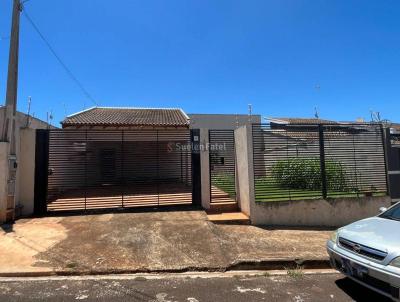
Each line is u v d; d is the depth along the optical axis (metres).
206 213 9.88
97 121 15.48
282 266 6.41
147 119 16.56
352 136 10.31
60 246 7.08
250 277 5.86
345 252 4.88
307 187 9.95
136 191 11.03
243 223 9.22
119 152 11.17
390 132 10.77
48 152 10.06
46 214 9.76
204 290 5.21
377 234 4.83
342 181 10.12
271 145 9.73
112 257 6.54
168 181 10.97
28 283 5.48
